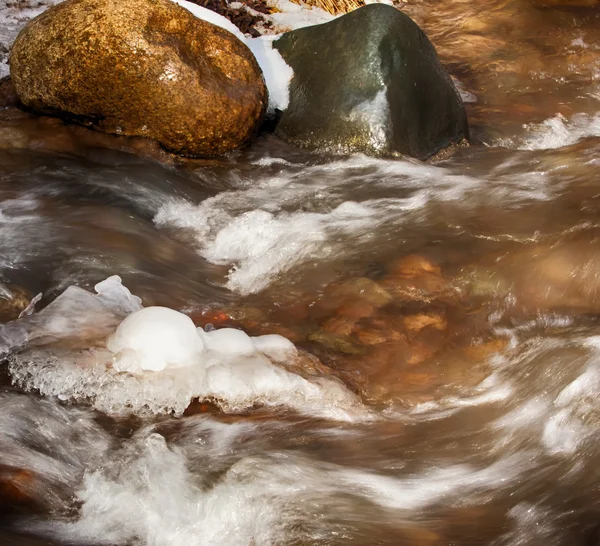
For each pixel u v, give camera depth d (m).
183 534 2.17
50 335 2.52
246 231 2.95
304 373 2.49
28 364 2.45
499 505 2.26
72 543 2.11
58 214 2.96
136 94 3.18
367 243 2.91
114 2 3.19
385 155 3.28
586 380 2.45
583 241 2.86
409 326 2.65
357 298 2.73
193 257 2.88
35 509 2.21
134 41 3.15
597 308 2.69
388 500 2.26
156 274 2.78
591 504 2.25
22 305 2.62
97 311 2.59
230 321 2.65
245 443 2.35
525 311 2.69
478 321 2.67
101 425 2.38
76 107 3.23
